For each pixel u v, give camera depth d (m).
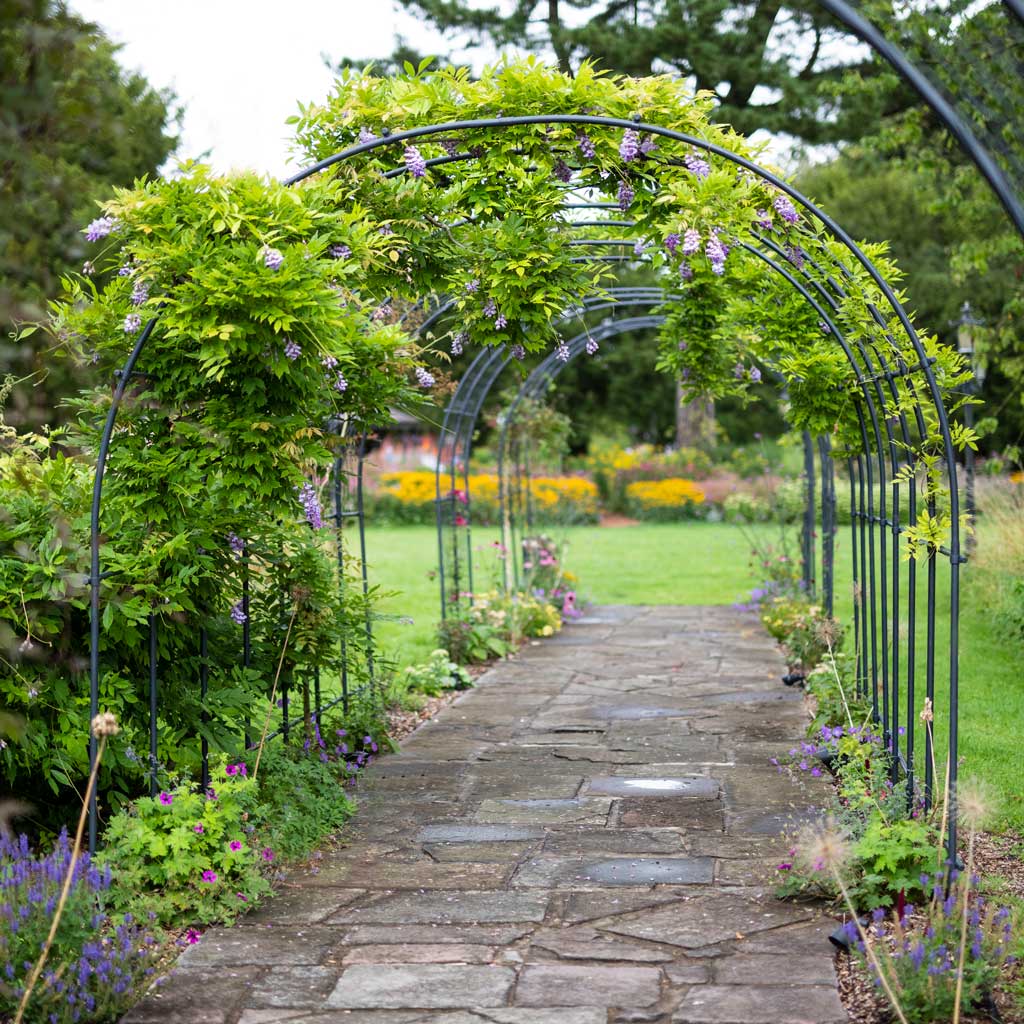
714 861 4.23
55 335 4.20
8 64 3.68
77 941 3.15
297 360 3.95
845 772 4.71
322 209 4.32
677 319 6.78
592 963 3.34
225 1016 3.04
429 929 3.62
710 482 23.64
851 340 4.91
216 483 4.23
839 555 14.53
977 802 3.15
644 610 11.83
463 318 4.99
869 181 24.06
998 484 11.33
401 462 27.12
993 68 4.31
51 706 4.02
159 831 3.85
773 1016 2.98
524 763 5.81
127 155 7.98
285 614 5.13
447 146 4.62
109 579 3.98
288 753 5.01
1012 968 3.28
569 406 30.58
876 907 3.61
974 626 9.23
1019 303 9.34
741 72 17.69
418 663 8.40
